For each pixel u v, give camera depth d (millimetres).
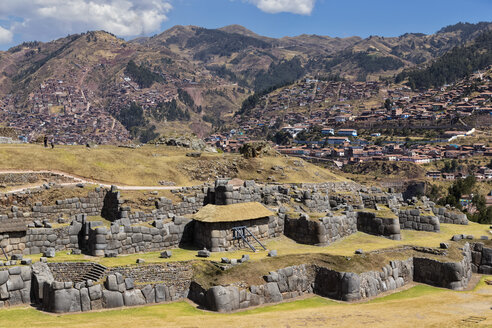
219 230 49438
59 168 73438
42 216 57031
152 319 35688
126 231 46594
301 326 35469
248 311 39344
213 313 38281
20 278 38531
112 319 35188
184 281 42188
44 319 34656
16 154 72625
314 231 53344
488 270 53625
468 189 131375
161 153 100562
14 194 57562
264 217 53438
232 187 57844
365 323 36406
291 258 46312
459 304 41938
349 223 59281
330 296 44250
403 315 38562
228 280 41125
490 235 59781
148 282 40906
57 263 41812
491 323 36344
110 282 38594
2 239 44000
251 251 49656
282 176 96812
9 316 35031
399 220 63344
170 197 65750
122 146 105812
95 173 75625
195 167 91188
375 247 51906
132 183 77000
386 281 46531
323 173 106312
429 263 49406
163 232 49406
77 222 49031
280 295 42844
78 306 37094
